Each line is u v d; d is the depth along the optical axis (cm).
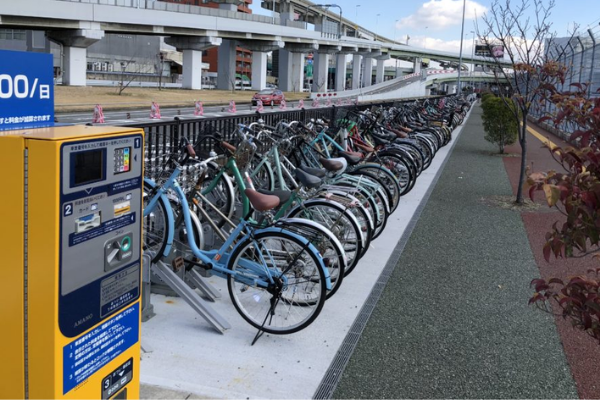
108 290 227
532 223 732
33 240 199
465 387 322
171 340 366
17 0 3481
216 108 3456
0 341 209
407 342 377
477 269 537
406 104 1543
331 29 7950
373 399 305
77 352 214
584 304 215
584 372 343
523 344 379
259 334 374
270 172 589
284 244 391
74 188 201
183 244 428
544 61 874
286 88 7519
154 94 4341
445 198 885
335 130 782
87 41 4159
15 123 213
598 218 192
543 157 1484
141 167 238
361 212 493
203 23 5088
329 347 366
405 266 541
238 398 298
